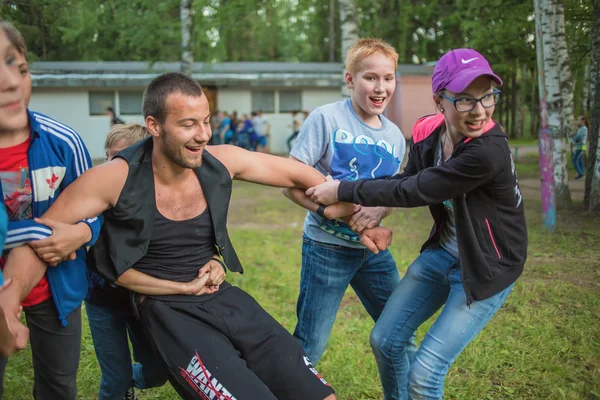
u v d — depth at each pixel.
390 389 2.89
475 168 2.28
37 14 6.04
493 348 3.90
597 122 8.42
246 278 5.66
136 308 2.30
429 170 2.39
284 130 22.52
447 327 2.46
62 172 2.27
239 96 22.00
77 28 10.14
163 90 2.11
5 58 2.04
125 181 2.17
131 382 2.94
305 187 2.74
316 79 21.97
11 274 2.01
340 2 10.83
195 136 2.14
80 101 20.53
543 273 5.45
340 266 2.97
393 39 23.16
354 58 2.91
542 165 7.11
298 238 7.69
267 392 2.05
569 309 4.54
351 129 2.98
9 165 2.19
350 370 3.65
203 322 2.24
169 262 2.27
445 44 19.84
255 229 8.30
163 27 13.67
